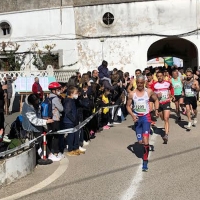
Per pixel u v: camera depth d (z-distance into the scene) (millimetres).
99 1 20922
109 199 5602
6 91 15617
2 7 22469
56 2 21516
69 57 21594
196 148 8766
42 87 15203
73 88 8500
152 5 20531
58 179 6680
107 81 12000
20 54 22266
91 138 10445
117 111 13234
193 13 20328
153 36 20688
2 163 6336
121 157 8203
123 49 21000
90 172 7074
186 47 25656
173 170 7008
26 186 6332
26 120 7828
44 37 21844
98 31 21141
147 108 7352
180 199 5492
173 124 12383
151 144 9430
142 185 6199
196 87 11523
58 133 8086
